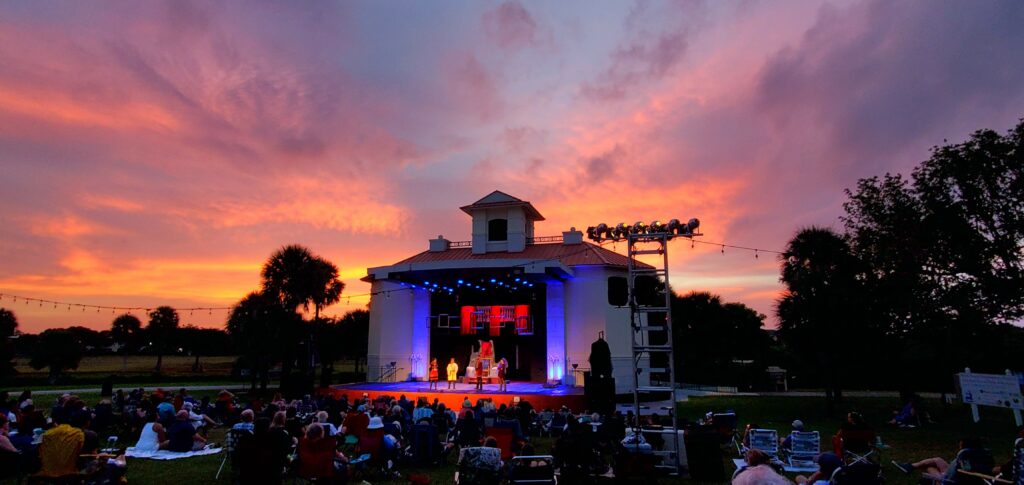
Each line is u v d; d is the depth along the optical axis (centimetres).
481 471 878
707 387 3803
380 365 3100
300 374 2670
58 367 4634
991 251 1812
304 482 994
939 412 2073
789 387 3762
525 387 2664
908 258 1975
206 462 1145
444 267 2738
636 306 1107
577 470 977
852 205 2214
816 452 1042
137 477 1018
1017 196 1786
